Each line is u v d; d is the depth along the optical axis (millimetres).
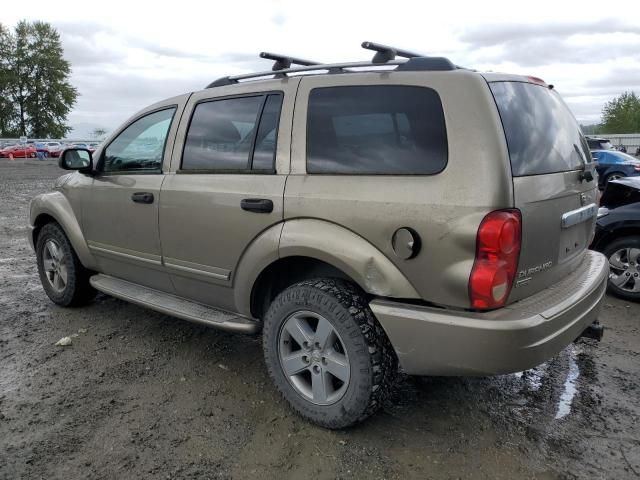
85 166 4145
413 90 2623
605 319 4617
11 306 4855
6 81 77125
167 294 3859
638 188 5133
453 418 3006
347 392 2711
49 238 4730
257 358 3764
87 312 4684
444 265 2402
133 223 3816
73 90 83500
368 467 2578
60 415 3010
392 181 2570
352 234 2652
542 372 3582
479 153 2377
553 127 2951
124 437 2803
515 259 2387
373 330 2641
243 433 2852
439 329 2420
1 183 19531
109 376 3482
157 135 3771
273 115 3100
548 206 2605
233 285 3266
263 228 2986
